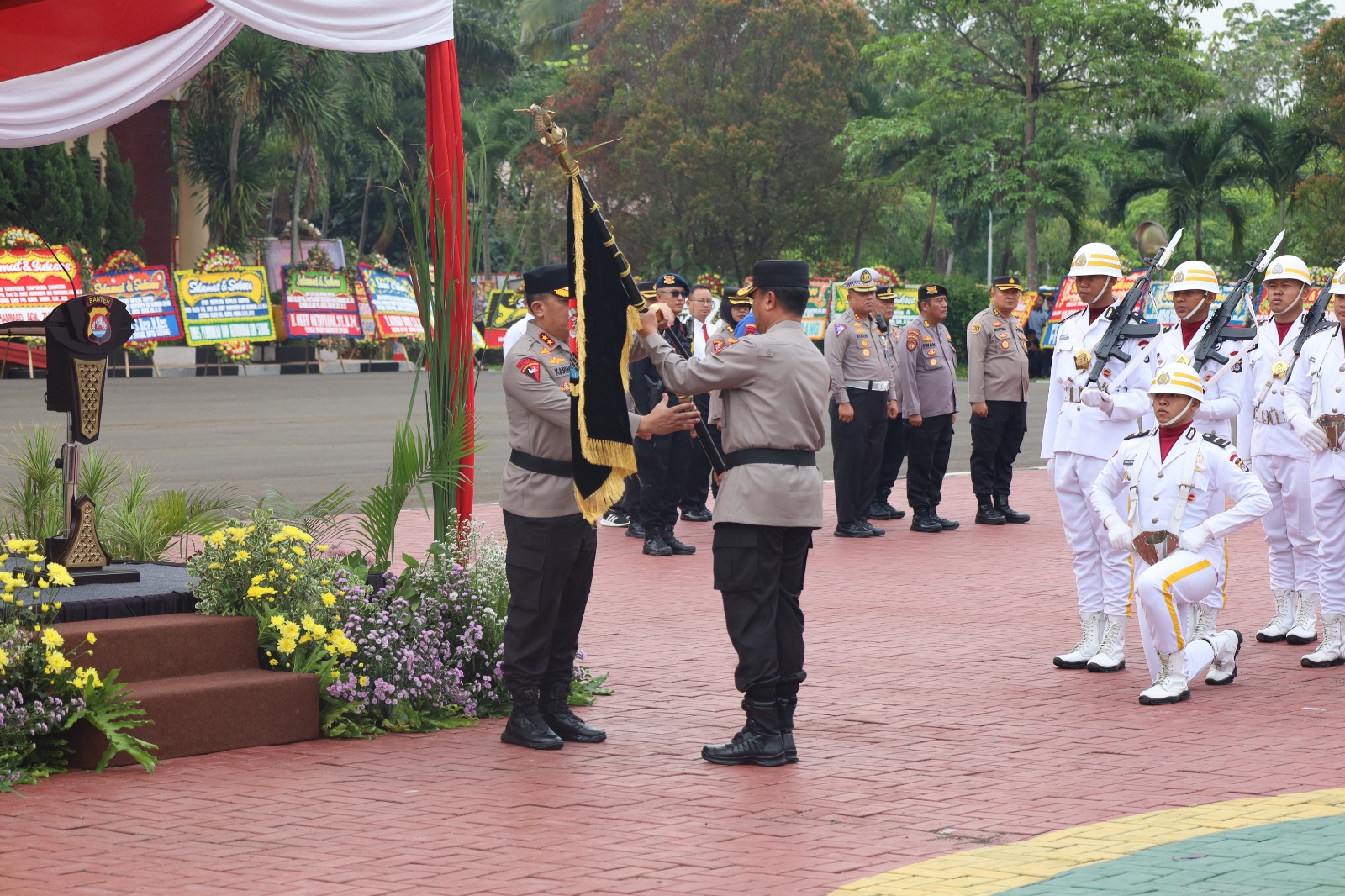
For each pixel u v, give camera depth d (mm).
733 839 5758
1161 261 9445
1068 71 50656
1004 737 7445
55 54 9711
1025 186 49750
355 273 43625
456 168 8641
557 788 6535
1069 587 12242
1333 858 5375
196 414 27625
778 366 6898
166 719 6965
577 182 6984
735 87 54375
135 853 5559
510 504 7328
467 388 8609
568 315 7316
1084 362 8859
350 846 5648
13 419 24531
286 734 7371
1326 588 9312
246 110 40375
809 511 6949
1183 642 8234
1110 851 5523
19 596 7543
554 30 69125
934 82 50094
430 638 7949
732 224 54938
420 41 8617
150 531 9500
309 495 16484
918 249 70375
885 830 5887
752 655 6887
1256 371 10250
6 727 6578
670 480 13797
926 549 14438
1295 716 7918
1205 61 66812
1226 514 8352
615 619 10781
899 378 15375
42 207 39562
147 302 38781
